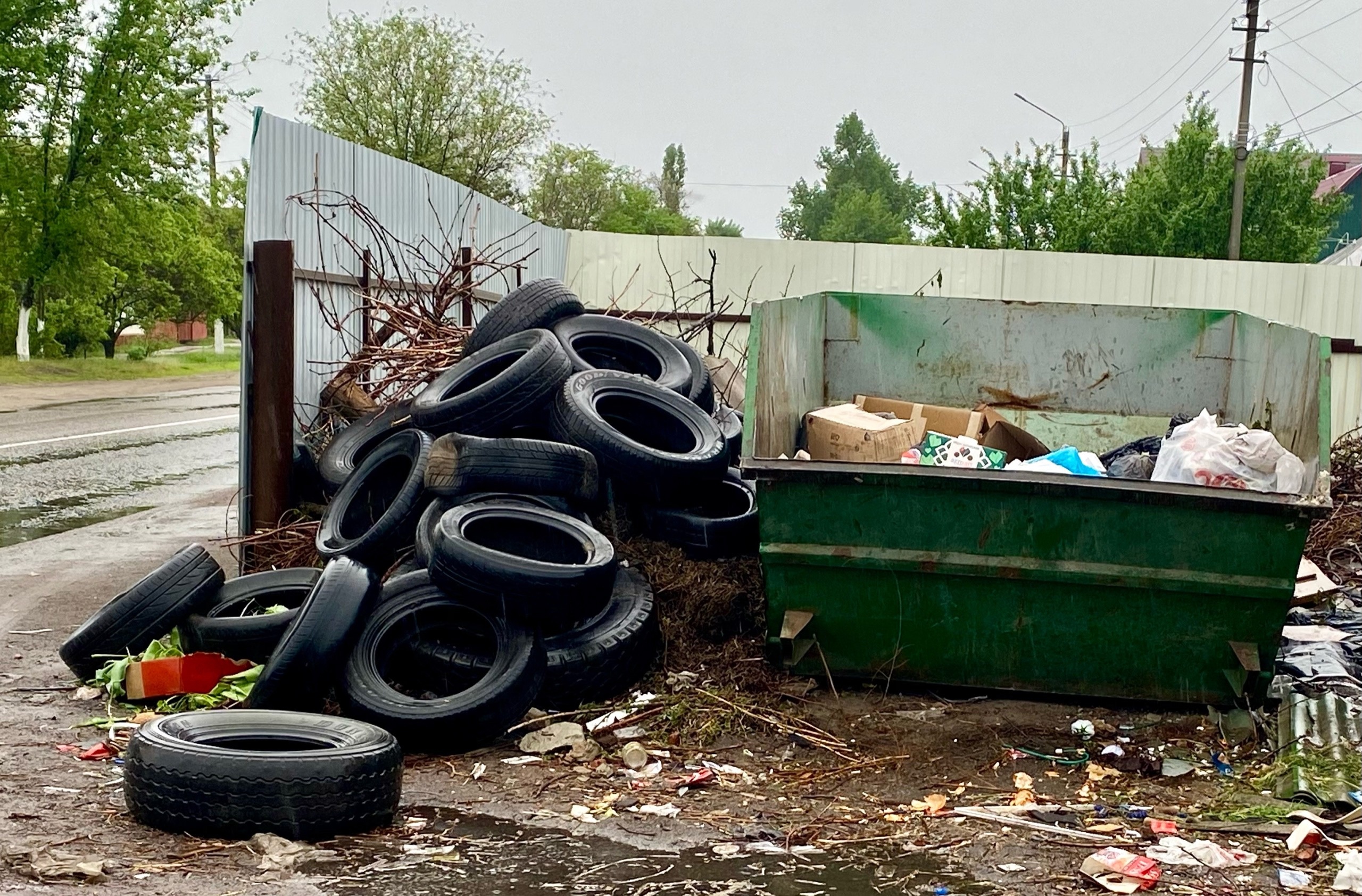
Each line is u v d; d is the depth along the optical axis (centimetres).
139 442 2006
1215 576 559
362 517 796
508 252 1380
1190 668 582
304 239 981
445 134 3759
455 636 636
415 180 1245
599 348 888
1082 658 591
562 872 421
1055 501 567
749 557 708
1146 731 585
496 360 816
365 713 556
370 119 3709
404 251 1217
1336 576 909
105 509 1300
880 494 583
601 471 709
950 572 585
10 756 535
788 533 596
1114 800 509
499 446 674
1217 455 609
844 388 866
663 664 650
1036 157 3444
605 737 579
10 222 3566
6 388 3200
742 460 591
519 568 590
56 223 3531
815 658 621
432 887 403
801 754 562
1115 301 1769
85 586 898
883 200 8319
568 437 719
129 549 1059
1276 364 735
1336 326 1750
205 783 441
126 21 3459
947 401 869
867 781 529
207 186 3950
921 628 602
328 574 587
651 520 718
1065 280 1769
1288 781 513
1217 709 591
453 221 1365
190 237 4547
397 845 445
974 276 1777
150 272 5012
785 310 741
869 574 596
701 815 484
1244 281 1759
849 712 605
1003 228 3406
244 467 870
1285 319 1758
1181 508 554
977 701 619
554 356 766
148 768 448
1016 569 577
